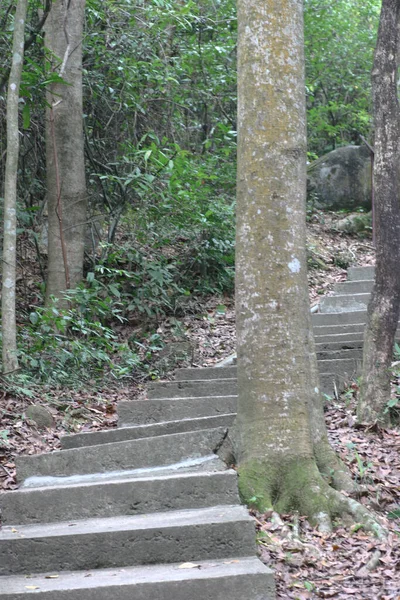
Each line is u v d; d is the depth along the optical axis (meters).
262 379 4.89
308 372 5.01
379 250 6.30
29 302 9.72
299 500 4.61
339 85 15.62
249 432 4.88
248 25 5.02
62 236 8.95
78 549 3.81
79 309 8.79
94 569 3.80
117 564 3.81
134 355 8.43
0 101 9.71
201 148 12.84
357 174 13.59
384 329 6.26
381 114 6.31
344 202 13.58
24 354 7.56
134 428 5.55
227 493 4.39
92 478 4.86
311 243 12.09
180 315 10.04
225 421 5.49
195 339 9.23
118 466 4.97
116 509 4.36
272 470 4.74
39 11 9.62
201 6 12.69
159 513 4.31
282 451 4.78
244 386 4.96
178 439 5.02
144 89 11.16
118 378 8.16
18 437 6.14
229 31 12.66
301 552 4.07
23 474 4.95
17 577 3.72
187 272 10.75
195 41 12.18
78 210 9.39
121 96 10.64
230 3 12.62
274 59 4.98
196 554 3.83
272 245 4.94
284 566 3.92
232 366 7.46
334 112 15.67
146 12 10.74
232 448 4.95
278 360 4.89
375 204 6.40
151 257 10.62
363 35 15.16
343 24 14.84
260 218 4.95
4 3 9.71
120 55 10.55
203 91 12.05
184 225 10.38
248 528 3.87
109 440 5.55
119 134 11.07
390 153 6.30
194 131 13.16
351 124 15.80
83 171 9.51
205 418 5.52
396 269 6.27
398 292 6.29
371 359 6.28
